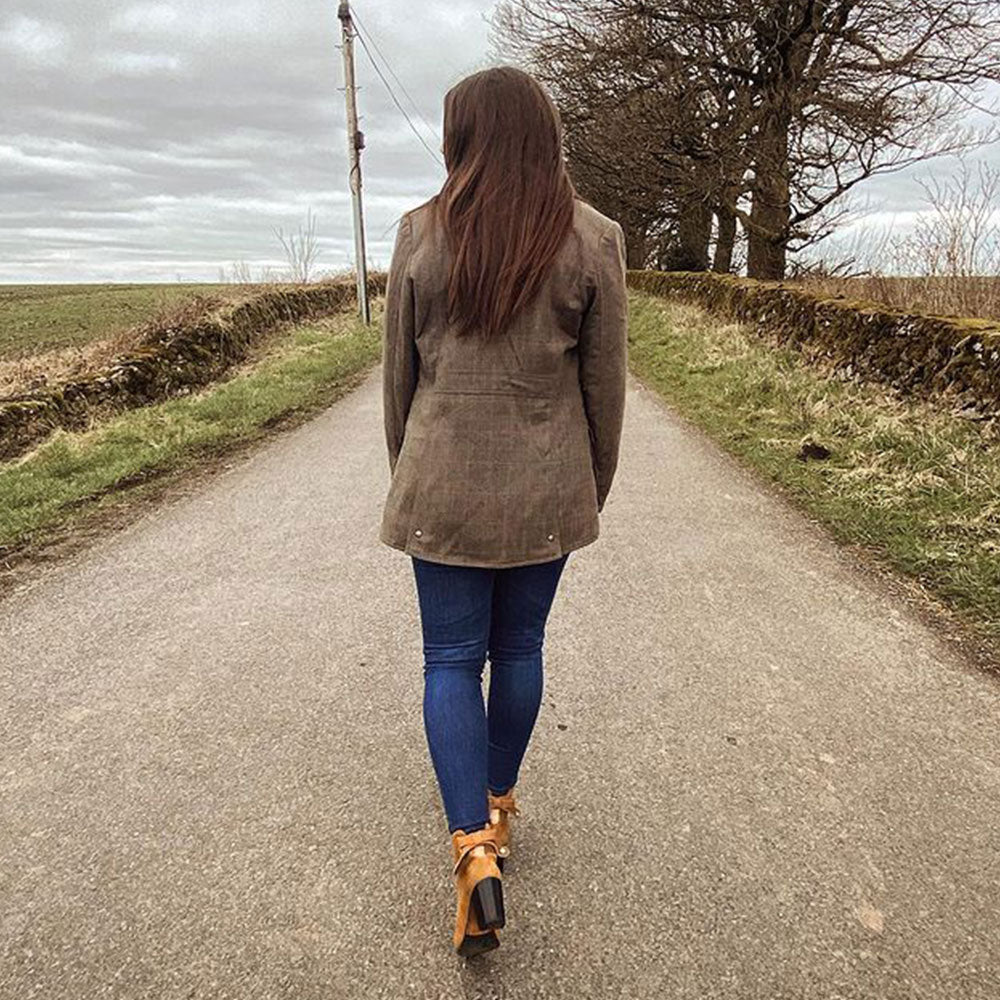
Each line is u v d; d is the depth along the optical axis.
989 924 1.96
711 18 14.80
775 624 3.51
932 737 2.71
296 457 6.52
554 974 1.84
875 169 14.34
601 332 1.80
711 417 7.53
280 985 1.81
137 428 7.18
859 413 6.46
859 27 14.39
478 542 1.79
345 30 15.84
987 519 4.25
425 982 1.83
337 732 2.74
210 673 3.14
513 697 2.02
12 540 4.64
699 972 1.84
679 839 2.25
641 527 4.74
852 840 2.24
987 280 7.43
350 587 3.94
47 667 3.21
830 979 1.82
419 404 1.84
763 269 16.17
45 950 1.90
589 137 18.98
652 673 3.12
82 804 2.40
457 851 1.77
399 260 1.79
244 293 14.59
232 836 2.27
